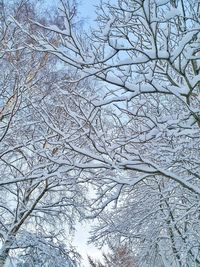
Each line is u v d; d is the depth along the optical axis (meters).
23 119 8.61
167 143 6.09
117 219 8.95
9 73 8.81
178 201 8.26
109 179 5.70
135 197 9.09
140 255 9.27
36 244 9.62
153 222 8.66
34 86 8.62
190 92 5.26
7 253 9.26
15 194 9.63
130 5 5.47
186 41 4.78
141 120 5.84
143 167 5.55
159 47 6.32
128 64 4.84
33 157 8.88
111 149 5.54
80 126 5.58
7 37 8.52
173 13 4.49
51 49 4.86
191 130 5.50
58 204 10.12
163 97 7.61
